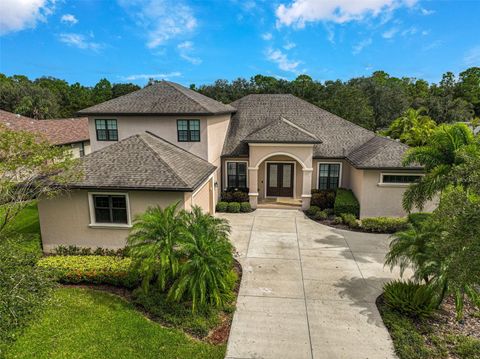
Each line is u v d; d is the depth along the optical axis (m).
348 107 41.94
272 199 24.84
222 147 24.34
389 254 11.46
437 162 14.12
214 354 8.55
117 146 16.48
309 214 21.42
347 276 13.08
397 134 33.19
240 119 26.72
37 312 9.54
